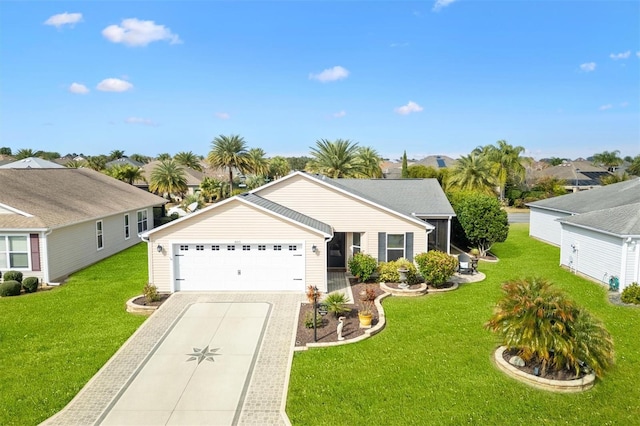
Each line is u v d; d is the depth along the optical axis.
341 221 20.16
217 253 17.20
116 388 9.98
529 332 9.92
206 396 9.64
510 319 10.59
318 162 42.81
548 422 8.61
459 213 25.62
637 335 12.87
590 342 9.88
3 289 16.78
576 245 20.66
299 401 9.36
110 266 22.23
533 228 31.77
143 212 31.16
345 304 15.48
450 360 11.20
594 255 19.20
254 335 12.95
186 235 17.09
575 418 8.73
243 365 11.08
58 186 25.11
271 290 17.33
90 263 22.53
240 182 81.75
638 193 24.33
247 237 17.11
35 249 18.52
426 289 17.34
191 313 14.81
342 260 20.92
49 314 14.82
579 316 10.31
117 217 26.27
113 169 56.53
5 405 9.23
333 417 8.79
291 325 13.70
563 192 55.50
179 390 9.90
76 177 29.16
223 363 11.19
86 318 14.45
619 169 87.12
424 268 17.39
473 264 20.41
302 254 17.17
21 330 13.36
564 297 10.52
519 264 22.66
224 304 15.73
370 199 21.41
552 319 10.20
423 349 11.86
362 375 10.46
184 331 13.27
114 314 14.84
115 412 9.04
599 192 28.42
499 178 55.19
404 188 26.42
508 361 10.86
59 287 18.27
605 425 8.52
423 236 19.83
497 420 8.68
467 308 15.26
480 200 24.05
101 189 28.98
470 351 11.72
